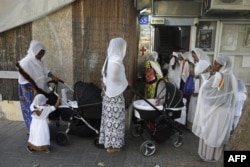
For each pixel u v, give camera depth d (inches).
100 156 141.8
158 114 141.8
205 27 253.3
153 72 203.5
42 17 174.7
